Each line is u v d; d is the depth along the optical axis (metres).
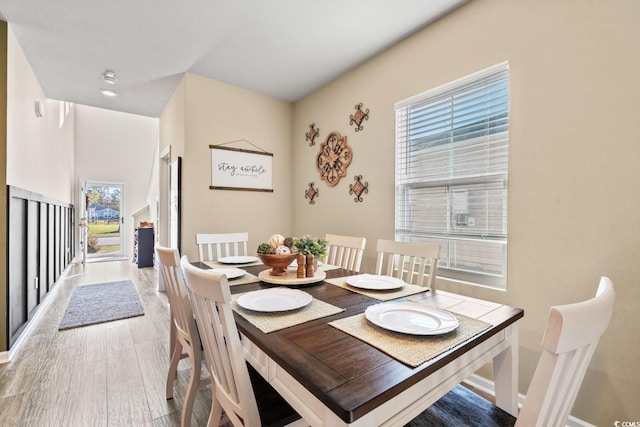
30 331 2.57
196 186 3.09
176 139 3.35
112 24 2.23
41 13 2.09
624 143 1.36
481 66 1.90
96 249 6.74
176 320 1.60
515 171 1.74
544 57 1.62
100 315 2.96
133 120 6.89
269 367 0.93
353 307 1.20
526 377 1.69
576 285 1.51
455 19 2.05
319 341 0.89
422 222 2.32
